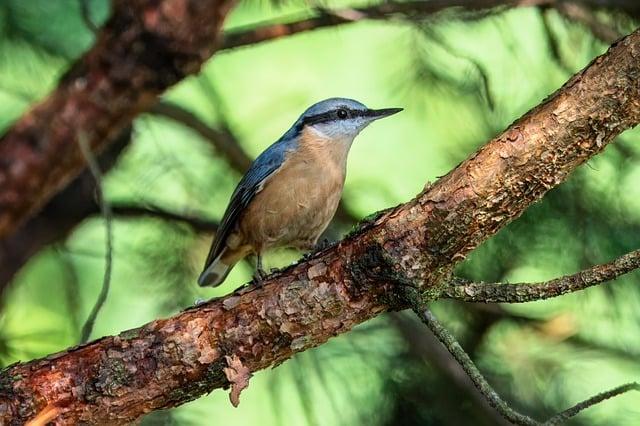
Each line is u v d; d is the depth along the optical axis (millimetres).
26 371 6461
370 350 10102
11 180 7590
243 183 9539
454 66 10289
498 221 6082
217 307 6531
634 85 5719
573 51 10188
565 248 9445
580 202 9406
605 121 5809
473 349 9969
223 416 10922
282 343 6484
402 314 10047
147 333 6516
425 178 12516
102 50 7555
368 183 12172
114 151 11086
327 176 9508
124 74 7520
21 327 11500
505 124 10070
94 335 11352
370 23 10102
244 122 13602
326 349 9953
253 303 6461
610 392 6035
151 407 6562
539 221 9422
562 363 9820
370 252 6211
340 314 6379
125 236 11703
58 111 7578
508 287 6172
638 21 10195
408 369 10008
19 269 10734
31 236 10797
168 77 7574
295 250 10680
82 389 6430
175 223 11250
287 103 13594
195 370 6477
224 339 6461
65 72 7781
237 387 6289
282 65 14016
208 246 11344
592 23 9828
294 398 10383
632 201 9812
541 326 10031
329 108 9734
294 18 9953
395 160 13008
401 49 10414
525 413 9445
